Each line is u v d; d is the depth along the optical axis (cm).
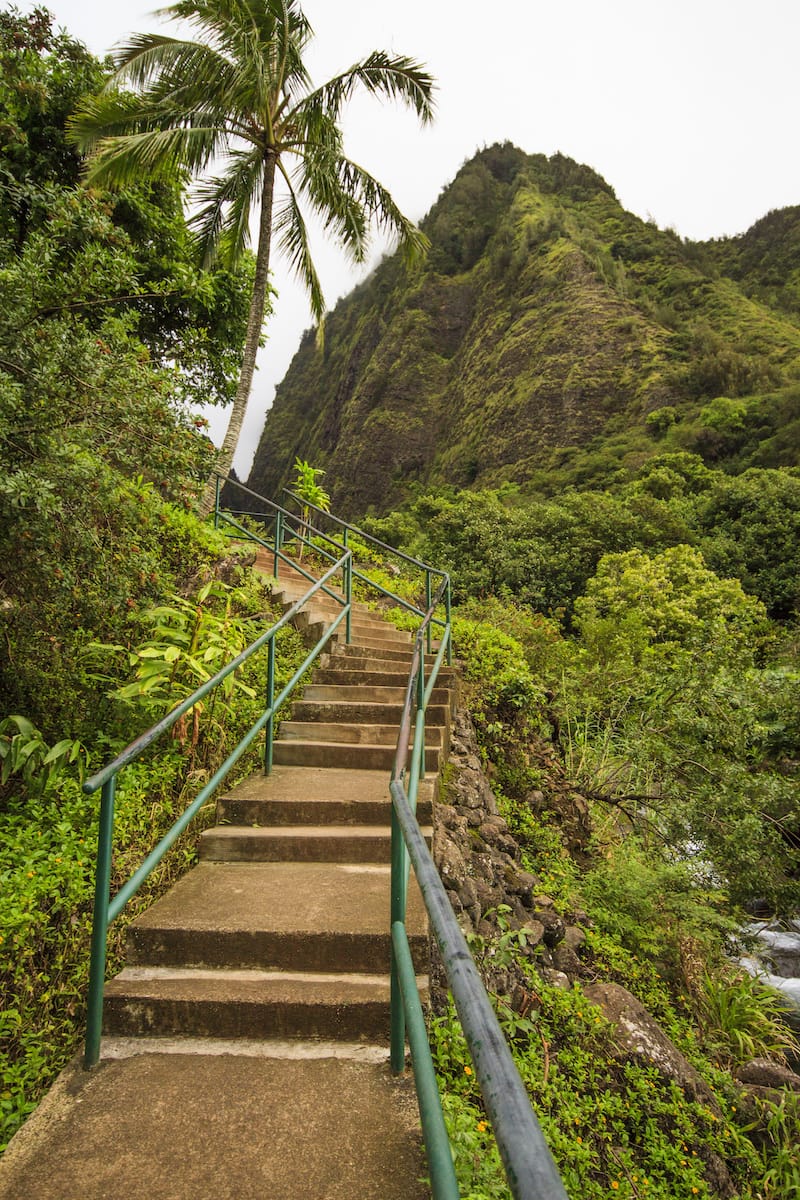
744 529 2741
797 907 700
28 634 437
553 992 412
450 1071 274
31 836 367
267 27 1089
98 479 418
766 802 737
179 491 486
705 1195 344
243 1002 261
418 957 295
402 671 730
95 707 483
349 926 302
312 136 1116
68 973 304
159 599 520
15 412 389
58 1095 226
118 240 499
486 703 796
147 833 398
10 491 362
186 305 1352
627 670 962
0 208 689
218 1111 216
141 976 287
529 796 728
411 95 1099
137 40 1012
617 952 549
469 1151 214
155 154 1003
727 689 841
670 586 1989
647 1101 378
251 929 297
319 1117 213
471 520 2616
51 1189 185
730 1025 563
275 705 490
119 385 441
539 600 2250
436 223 10656
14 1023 275
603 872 664
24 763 391
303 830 410
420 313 9250
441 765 540
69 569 420
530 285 7600
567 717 898
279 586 842
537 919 499
